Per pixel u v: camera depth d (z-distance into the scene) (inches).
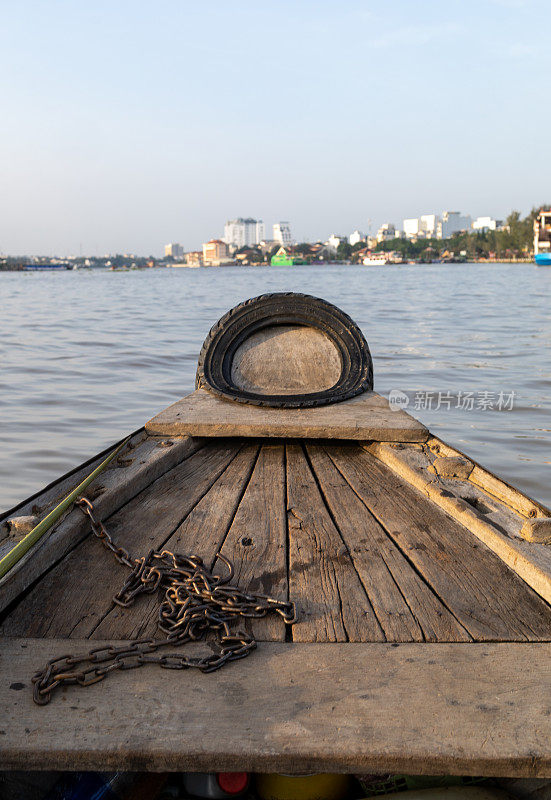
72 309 1129.4
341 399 210.4
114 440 308.0
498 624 94.6
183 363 526.6
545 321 856.9
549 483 249.6
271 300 254.4
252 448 188.4
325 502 144.3
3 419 345.4
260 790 88.3
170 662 84.1
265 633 92.1
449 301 1284.4
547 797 80.4
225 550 120.0
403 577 109.7
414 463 159.8
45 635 91.8
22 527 113.7
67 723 73.8
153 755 69.9
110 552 118.7
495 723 73.9
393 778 86.6
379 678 81.7
